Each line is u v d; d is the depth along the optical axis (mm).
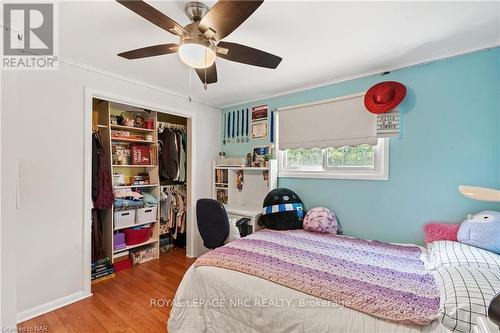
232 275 1521
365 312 1146
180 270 2848
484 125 1817
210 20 1175
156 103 2803
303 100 2824
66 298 2088
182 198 3619
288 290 1342
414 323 1046
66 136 2094
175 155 3354
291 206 2645
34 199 1921
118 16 1469
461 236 1672
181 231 3547
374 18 1483
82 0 1319
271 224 2609
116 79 2436
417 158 2094
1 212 705
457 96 1919
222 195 3541
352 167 2508
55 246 2029
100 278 2543
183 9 1407
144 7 1093
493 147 1786
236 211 2977
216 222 2340
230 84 2688
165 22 1218
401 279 1378
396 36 1692
